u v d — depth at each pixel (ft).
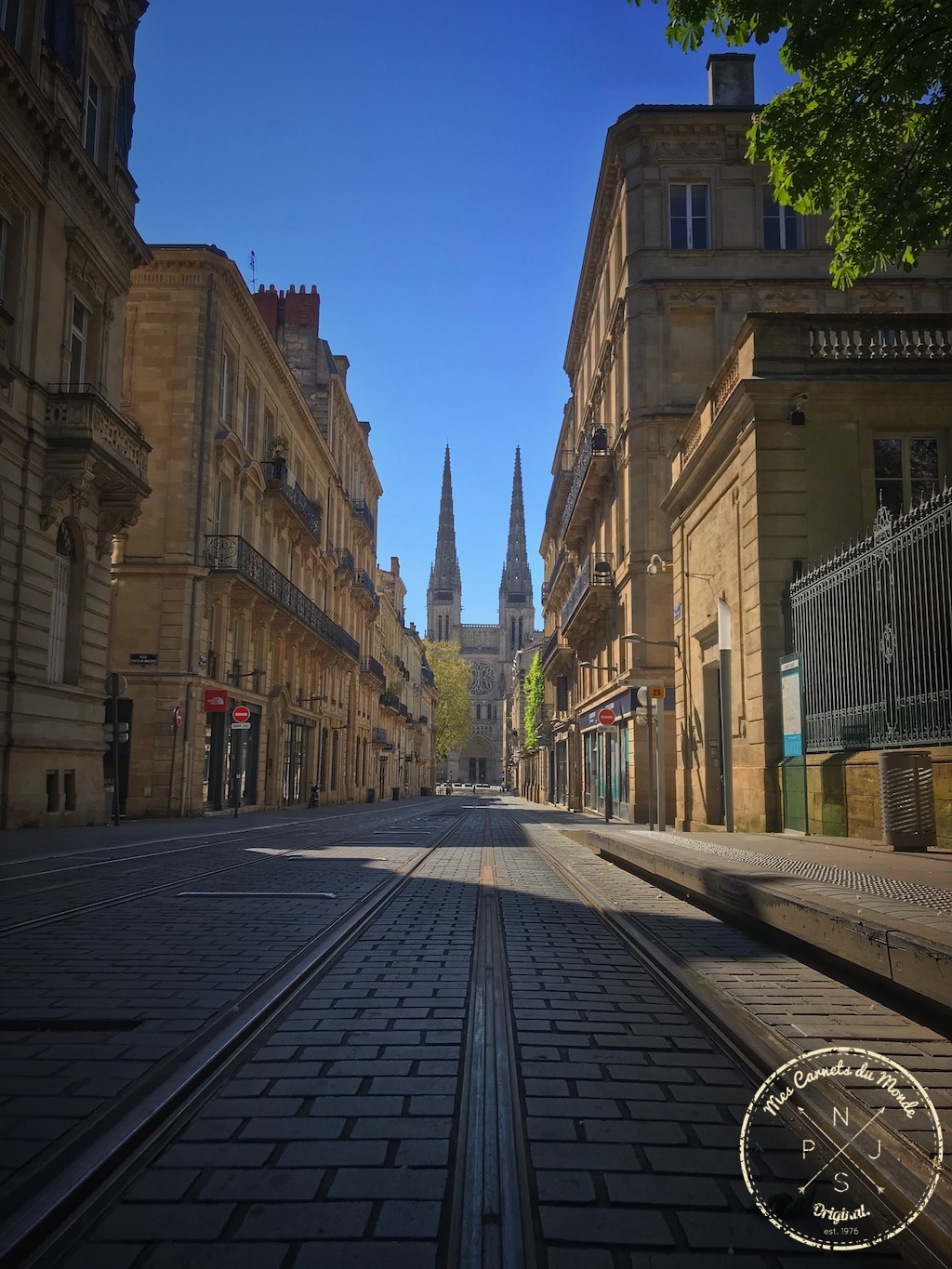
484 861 42.27
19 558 55.98
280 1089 10.85
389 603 234.99
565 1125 9.95
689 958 18.90
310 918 23.36
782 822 42.16
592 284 117.91
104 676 67.62
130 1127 9.53
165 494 89.30
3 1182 8.31
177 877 32.60
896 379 44.52
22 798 55.88
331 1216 7.80
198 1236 7.46
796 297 90.22
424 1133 9.55
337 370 173.17
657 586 88.02
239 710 93.56
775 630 43.78
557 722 155.33
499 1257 7.11
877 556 34.45
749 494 45.65
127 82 73.26
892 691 33.17
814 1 21.74
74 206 62.90
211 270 92.89
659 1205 8.16
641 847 31.17
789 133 24.84
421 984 16.22
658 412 88.89
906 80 22.61
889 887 18.25
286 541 124.36
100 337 67.72
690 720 61.57
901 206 24.75
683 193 92.79
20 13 56.75
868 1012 14.60
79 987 15.75
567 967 18.02
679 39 23.45
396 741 253.65
